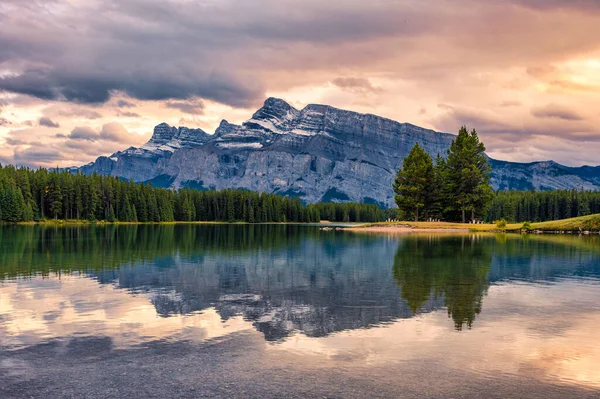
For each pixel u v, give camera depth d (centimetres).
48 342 1720
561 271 3506
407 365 1480
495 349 1631
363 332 1836
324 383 1341
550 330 1861
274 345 1681
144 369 1452
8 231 10406
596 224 8819
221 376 1395
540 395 1269
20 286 2845
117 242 6738
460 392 1284
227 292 2664
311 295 2567
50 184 17738
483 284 2912
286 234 10131
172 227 15438
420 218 12688
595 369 1453
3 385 1340
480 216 12100
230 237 8631
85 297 2511
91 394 1280
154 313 2153
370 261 4225
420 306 2284
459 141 11831
